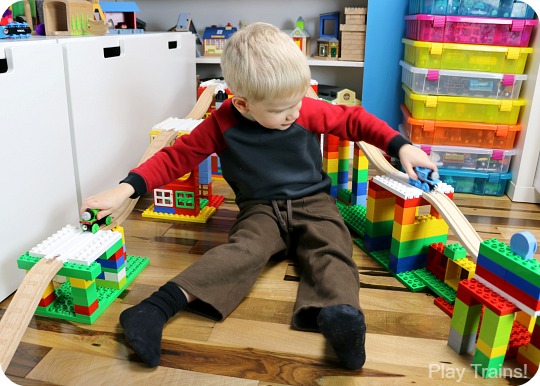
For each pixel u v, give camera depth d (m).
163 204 1.29
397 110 1.88
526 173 1.46
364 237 1.14
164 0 2.19
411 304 0.92
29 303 0.75
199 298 0.82
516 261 0.69
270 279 0.99
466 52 1.52
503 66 1.51
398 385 0.72
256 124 0.96
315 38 2.13
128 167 1.43
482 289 0.75
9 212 0.91
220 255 0.87
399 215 0.98
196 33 2.17
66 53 1.06
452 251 0.92
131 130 1.43
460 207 1.43
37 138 0.97
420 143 1.59
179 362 0.75
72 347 0.79
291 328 0.84
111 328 0.84
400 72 1.84
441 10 1.53
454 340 0.79
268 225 0.98
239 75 0.84
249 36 0.86
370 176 1.66
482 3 1.51
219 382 0.72
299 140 0.98
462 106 1.55
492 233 1.24
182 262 1.06
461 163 1.57
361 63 1.85
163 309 0.78
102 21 1.38
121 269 0.93
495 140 1.54
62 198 1.08
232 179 1.04
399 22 1.79
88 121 1.18
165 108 1.68
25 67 0.92
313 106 1.01
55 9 1.30
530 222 1.31
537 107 1.41
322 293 0.81
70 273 0.81
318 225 0.98
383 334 0.83
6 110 0.88
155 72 1.57
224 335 0.82
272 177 0.99
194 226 1.24
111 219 0.96
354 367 0.74
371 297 0.94
